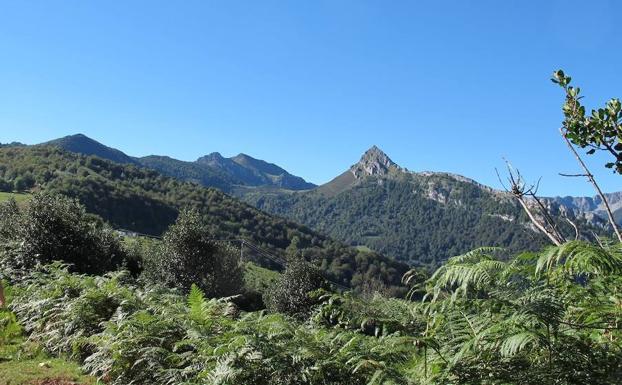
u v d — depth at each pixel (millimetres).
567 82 4613
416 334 4008
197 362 5492
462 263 3363
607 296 3336
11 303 9844
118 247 21812
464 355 3096
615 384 2826
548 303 2975
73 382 6258
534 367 3100
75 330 7742
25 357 7516
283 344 4875
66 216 17641
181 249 22734
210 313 6918
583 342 3115
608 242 3744
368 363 3857
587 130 4363
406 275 3865
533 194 4184
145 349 5836
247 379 4691
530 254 2930
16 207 22938
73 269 16953
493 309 3324
